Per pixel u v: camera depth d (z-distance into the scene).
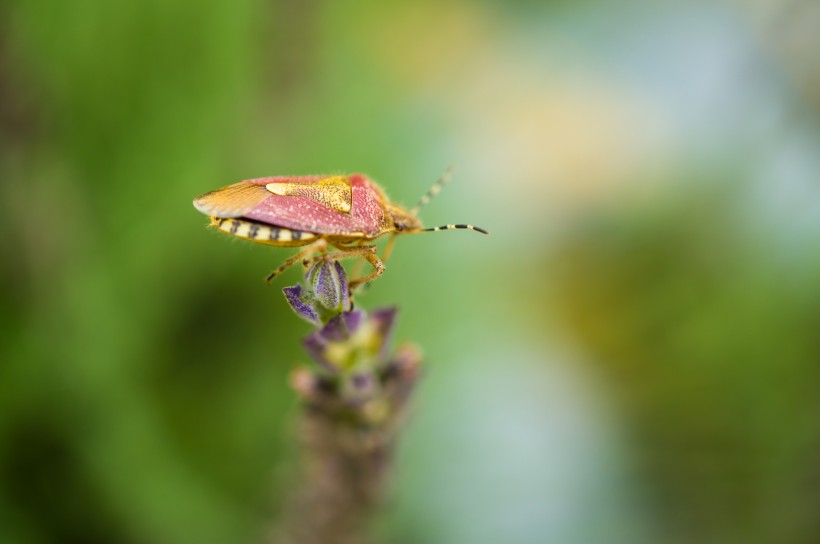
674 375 0.16
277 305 0.15
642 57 0.18
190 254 0.15
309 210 0.12
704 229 0.17
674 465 0.15
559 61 0.18
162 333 0.15
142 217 0.15
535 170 0.17
